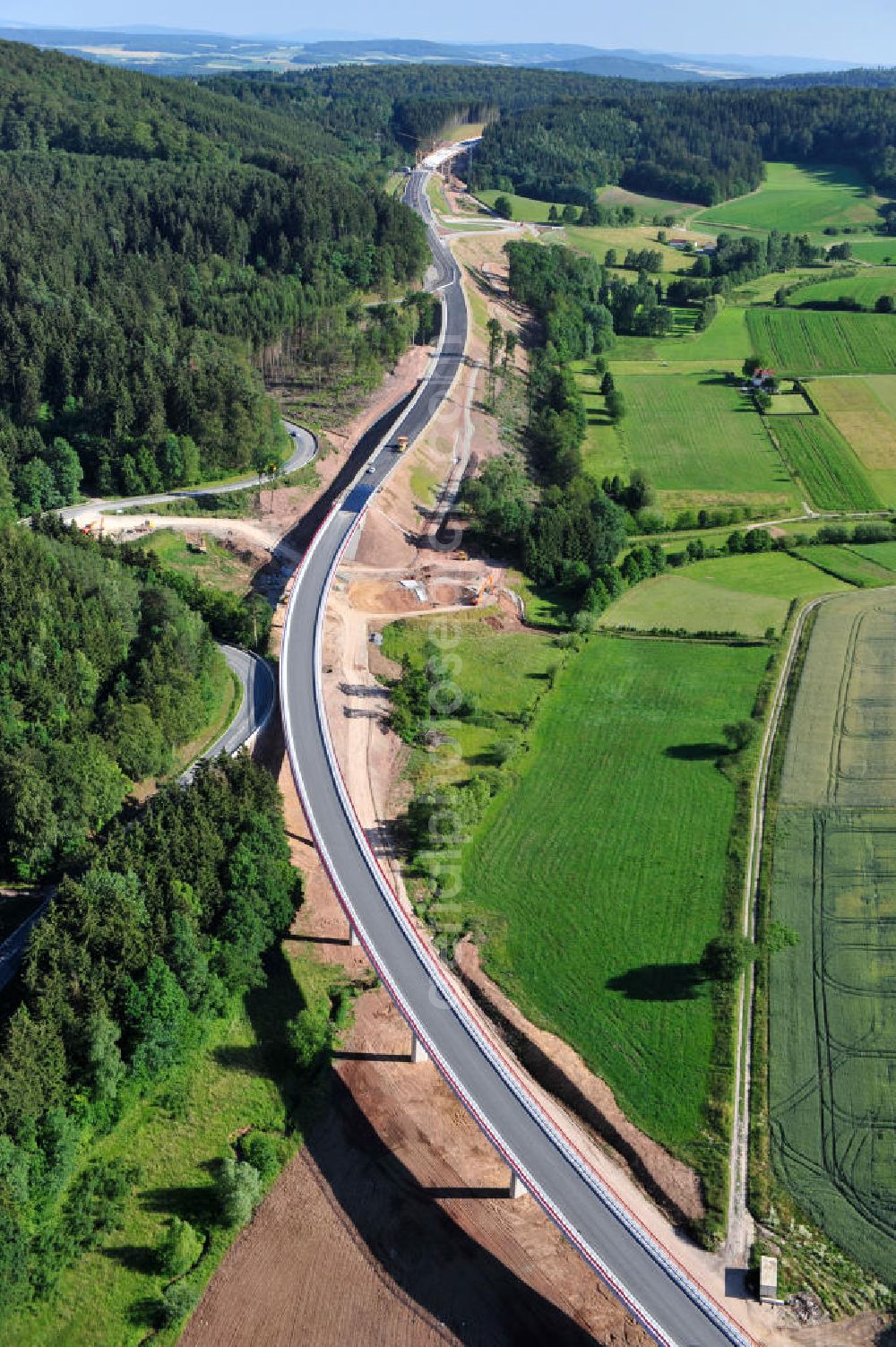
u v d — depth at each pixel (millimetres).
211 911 115000
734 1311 90000
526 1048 113500
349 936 126312
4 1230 85000
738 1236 95938
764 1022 116062
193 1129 101875
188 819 121312
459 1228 96875
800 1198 98938
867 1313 90500
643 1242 90250
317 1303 90500
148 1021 100812
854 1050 112500
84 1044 97375
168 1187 97000
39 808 120312
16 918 117438
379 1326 89250
